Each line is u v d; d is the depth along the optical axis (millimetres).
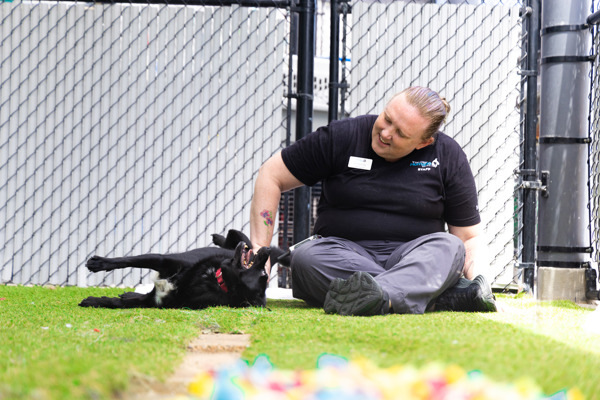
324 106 9141
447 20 7824
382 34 7848
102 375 2293
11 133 7980
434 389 1919
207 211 7930
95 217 7953
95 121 7918
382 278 4953
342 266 5395
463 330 3629
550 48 5793
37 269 7992
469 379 2076
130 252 7941
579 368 2600
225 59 7824
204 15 7805
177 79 7852
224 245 6457
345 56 7766
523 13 7625
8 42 7953
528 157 7578
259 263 5621
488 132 7863
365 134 5801
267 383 1878
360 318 4461
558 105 5711
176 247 7938
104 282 7953
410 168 5711
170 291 5625
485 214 7840
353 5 7840
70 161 7941
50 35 7914
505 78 7828
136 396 2285
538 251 5680
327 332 3629
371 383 1947
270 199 6086
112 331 3834
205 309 5457
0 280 8008
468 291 5191
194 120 7879
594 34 5750
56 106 7930
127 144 7906
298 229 7500
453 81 7863
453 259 5207
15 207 7996
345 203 5789
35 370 2354
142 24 7840
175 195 7914
